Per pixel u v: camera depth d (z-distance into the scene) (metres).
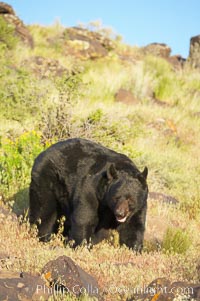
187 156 34.62
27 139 23.69
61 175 17.58
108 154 17.41
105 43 65.25
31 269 13.30
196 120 43.16
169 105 47.91
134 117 37.81
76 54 60.16
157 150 32.91
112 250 16.08
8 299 11.42
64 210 17.98
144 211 16.83
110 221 17.03
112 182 16.36
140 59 67.94
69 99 28.80
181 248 17.67
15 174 21.98
